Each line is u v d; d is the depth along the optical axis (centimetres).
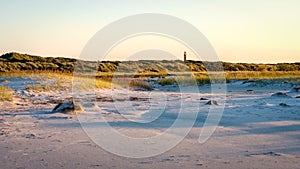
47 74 2281
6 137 630
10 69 4056
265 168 450
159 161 486
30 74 2261
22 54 6275
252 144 587
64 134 668
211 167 455
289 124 775
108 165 466
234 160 488
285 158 498
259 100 1364
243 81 2545
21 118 861
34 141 602
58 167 454
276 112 973
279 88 2170
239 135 665
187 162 480
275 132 689
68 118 865
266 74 3266
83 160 488
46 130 706
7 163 468
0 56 6153
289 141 608
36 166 456
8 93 1383
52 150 541
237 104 1221
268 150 545
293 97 1445
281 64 6047
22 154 514
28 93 1516
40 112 977
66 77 2178
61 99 1402
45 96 1479
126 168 454
